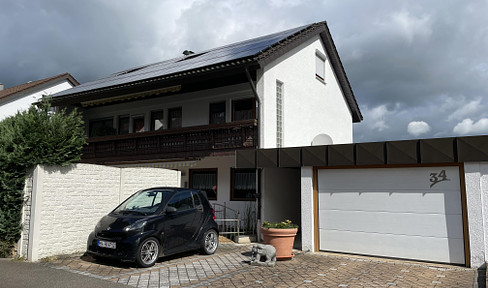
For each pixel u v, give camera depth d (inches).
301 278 263.4
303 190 387.2
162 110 655.1
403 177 343.6
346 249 367.6
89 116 758.5
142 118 686.5
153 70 655.8
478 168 302.2
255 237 444.1
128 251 277.4
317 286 241.4
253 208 530.0
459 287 240.5
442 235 321.1
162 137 538.6
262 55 431.5
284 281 254.2
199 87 553.3
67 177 336.8
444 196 323.0
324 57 657.0
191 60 622.5
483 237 295.7
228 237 460.8
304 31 565.0
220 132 480.4
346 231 369.1
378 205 354.0
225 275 268.4
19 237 314.8
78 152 351.6
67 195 335.6
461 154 296.8
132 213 313.4
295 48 552.1
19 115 344.2
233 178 561.6
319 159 367.6
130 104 694.5
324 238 380.5
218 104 586.9
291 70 535.2
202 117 596.7
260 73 461.1
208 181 592.1
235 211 548.7
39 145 316.2
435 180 327.9
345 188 373.4
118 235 283.1
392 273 282.2
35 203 309.9
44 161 315.3
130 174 396.5
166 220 306.8
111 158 597.3
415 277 268.8
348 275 274.5
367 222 358.6
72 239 337.7
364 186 363.3
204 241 341.4
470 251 300.2
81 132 359.9
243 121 455.2
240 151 416.8
